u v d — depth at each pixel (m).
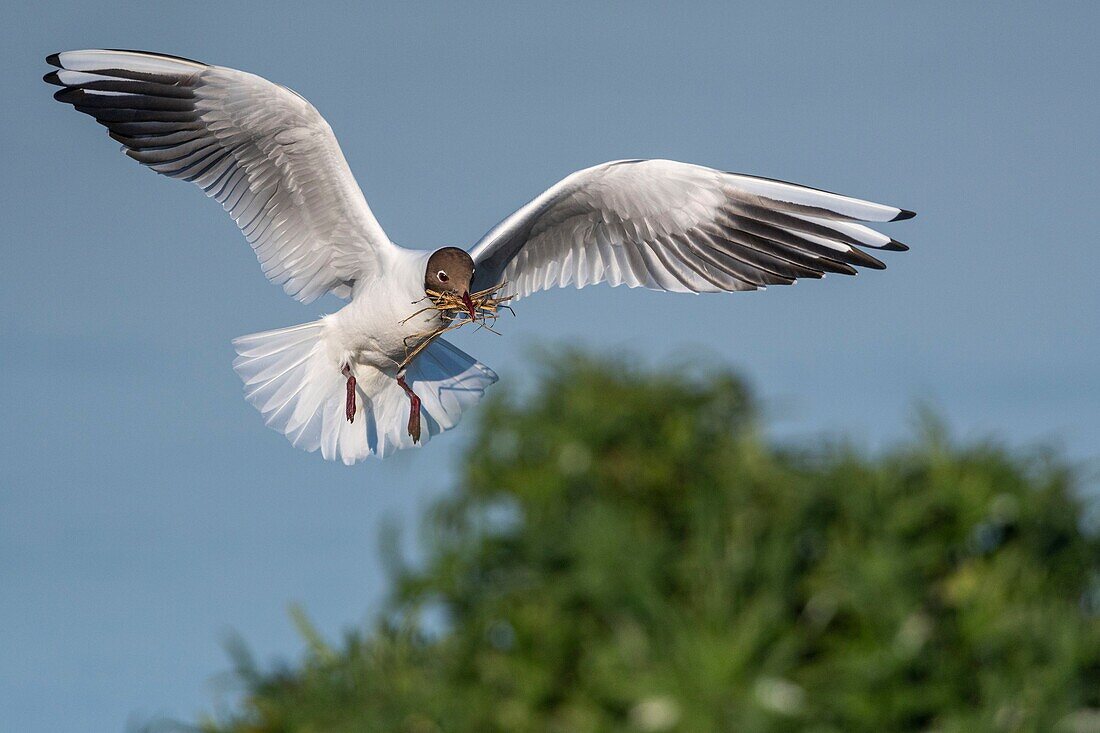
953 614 5.48
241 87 12.28
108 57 12.52
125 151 13.05
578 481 5.86
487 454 6.00
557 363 6.23
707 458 5.89
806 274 12.26
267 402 13.28
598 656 5.34
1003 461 5.86
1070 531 5.72
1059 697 5.21
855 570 5.34
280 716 5.94
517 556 5.77
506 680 5.54
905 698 5.20
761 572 5.35
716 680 5.11
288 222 13.23
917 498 5.61
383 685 5.73
